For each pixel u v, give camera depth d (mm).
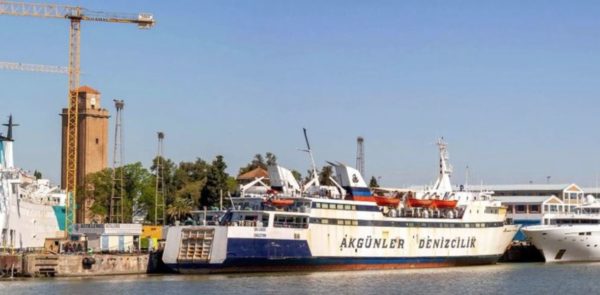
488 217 174375
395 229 158625
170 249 144250
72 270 140250
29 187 188125
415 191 170750
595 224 182750
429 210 166250
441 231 165875
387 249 157750
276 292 120312
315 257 147875
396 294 122375
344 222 151625
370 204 155500
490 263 176375
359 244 153500
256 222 142625
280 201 146375
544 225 186500
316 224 148000
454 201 169125
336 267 151750
